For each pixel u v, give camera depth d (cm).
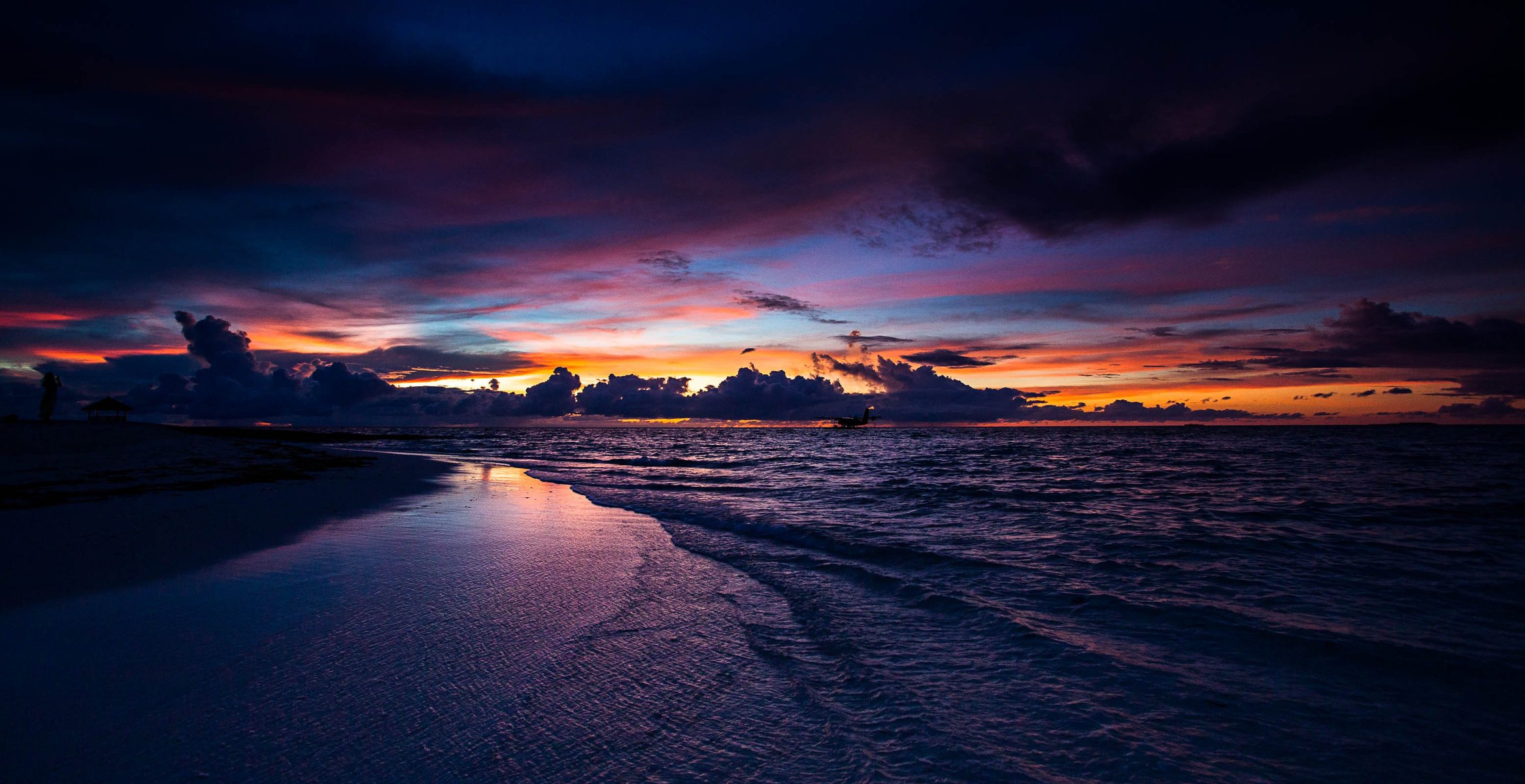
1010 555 1198
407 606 794
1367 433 12138
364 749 444
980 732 504
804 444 8850
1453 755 474
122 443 3206
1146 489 2488
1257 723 523
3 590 817
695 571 1059
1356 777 442
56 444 2941
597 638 700
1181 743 488
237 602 788
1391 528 1523
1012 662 655
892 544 1294
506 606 805
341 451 5394
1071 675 621
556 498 2195
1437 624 777
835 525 1581
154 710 490
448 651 641
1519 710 546
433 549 1165
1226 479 2875
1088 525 1592
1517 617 809
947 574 1045
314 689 539
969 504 2034
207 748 435
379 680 564
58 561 969
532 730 485
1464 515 1727
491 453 6184
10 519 1288
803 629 762
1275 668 639
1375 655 669
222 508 1574
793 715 529
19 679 543
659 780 424
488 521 1563
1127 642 719
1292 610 839
